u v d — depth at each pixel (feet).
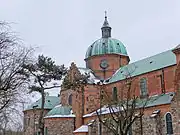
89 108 245.24
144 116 192.03
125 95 215.51
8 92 77.97
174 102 175.32
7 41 73.15
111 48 273.54
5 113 84.79
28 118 293.23
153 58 238.07
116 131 133.39
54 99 310.04
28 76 85.71
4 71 74.49
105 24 294.05
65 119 242.58
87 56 280.31
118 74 257.14
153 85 216.95
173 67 205.98
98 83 251.60
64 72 138.31
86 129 231.09
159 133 181.37
